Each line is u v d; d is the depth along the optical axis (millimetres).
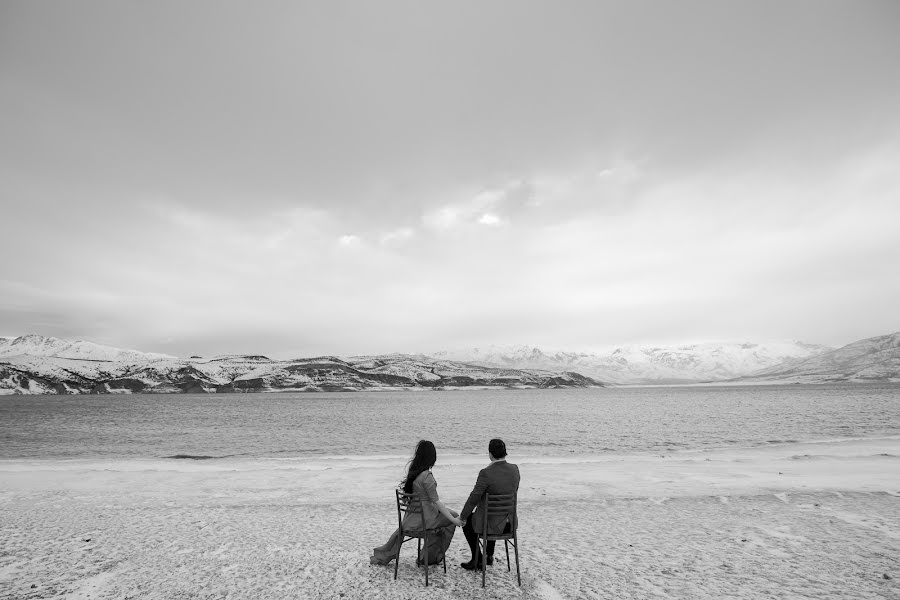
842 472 17641
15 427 50094
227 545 8836
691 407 85188
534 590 6484
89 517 11297
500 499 6594
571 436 37594
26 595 6422
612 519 11141
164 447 32031
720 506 12328
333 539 9289
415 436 39281
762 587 6617
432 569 7309
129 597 6352
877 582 6762
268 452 29156
